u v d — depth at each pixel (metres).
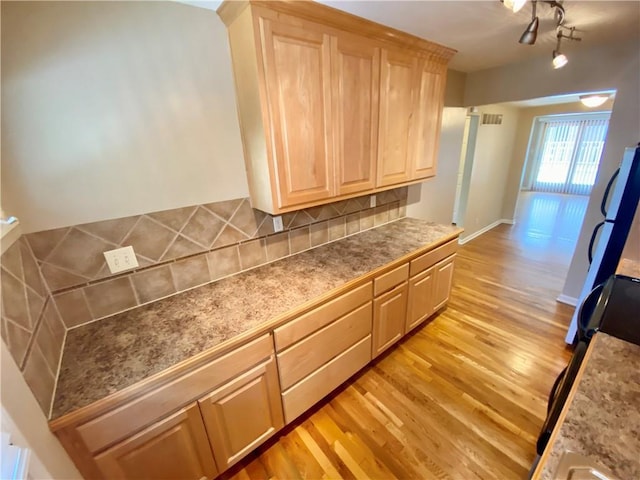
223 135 1.51
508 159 5.42
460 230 2.47
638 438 0.64
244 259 1.76
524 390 1.86
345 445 1.57
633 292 1.19
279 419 1.52
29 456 0.71
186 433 1.18
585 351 0.96
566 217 6.02
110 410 0.97
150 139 1.31
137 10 1.18
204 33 1.34
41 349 0.96
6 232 0.92
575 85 2.41
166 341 1.19
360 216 2.43
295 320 1.42
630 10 1.59
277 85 1.32
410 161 2.14
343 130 1.64
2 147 1.01
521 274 3.51
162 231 1.43
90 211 1.23
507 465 1.43
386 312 1.98
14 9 0.96
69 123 1.12
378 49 1.66
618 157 2.33
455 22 1.70
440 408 1.76
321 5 1.29
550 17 1.66
